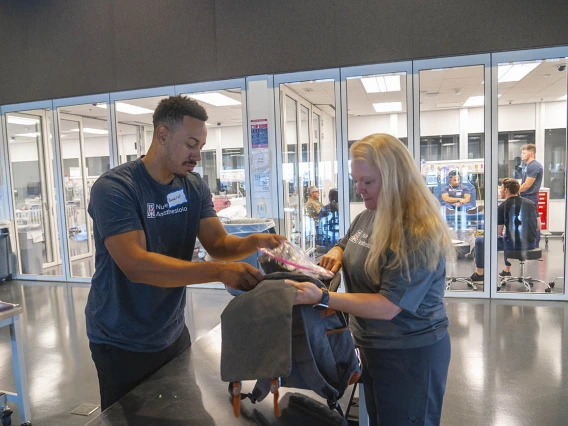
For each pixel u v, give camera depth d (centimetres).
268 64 463
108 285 146
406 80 457
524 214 471
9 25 548
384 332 129
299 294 104
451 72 458
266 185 502
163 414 117
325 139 497
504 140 512
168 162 139
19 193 638
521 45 407
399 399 130
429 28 421
